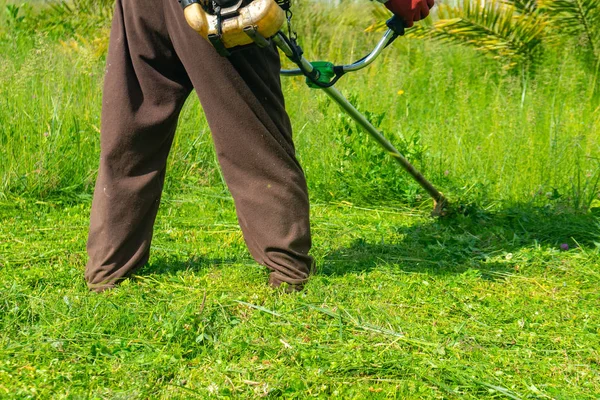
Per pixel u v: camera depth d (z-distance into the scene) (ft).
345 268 11.82
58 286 10.66
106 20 29.89
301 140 19.38
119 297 10.07
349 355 8.53
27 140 17.03
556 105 22.56
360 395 7.76
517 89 23.36
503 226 14.75
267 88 10.12
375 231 14.29
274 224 10.29
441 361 8.49
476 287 11.15
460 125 20.76
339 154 17.81
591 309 10.39
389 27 10.75
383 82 25.27
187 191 17.56
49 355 8.36
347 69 10.81
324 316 9.73
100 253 10.56
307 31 29.01
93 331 9.00
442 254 12.82
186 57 9.85
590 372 8.53
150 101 10.21
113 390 7.73
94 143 17.88
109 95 10.20
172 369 8.18
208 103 9.97
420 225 14.84
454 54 28.25
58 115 18.06
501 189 16.90
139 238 10.78
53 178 16.46
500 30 27.22
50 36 28.17
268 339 8.96
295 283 10.46
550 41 27.30
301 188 10.43
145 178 10.51
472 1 27.32
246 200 10.27
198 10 9.24
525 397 7.84
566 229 14.01
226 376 8.08
